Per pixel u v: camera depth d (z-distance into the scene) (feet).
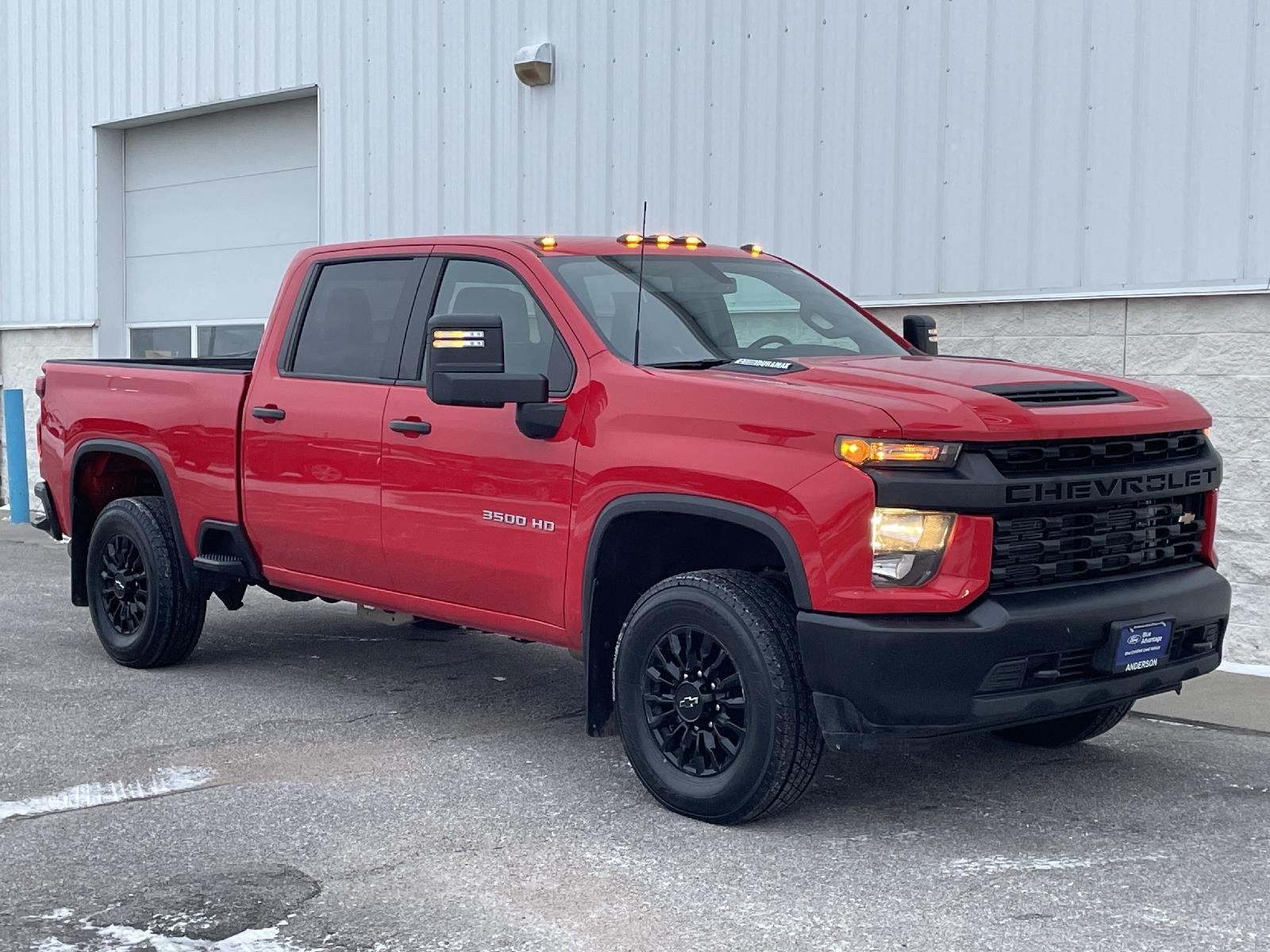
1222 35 23.79
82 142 48.78
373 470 18.85
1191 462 15.98
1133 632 14.76
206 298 46.65
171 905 13.10
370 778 17.21
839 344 18.42
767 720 14.62
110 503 23.57
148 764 17.75
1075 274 25.76
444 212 37.52
